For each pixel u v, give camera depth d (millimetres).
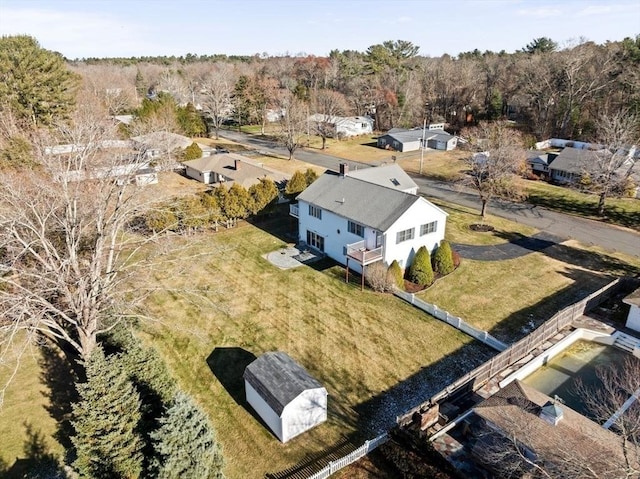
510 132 50062
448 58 119812
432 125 85062
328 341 23672
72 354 23203
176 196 36781
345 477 15797
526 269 31469
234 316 26141
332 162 64062
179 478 13352
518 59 95562
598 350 23641
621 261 32594
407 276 30422
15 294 19719
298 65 125438
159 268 31984
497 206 44688
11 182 21641
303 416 17703
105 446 14680
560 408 16000
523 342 21781
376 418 18609
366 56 122812
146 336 24250
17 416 19078
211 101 89000
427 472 15383
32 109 48750
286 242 36875
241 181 45156
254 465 16453
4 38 51031
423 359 22172
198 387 20484
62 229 21312
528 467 14398
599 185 41781
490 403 17109
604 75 71500
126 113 77188
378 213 29984
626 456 12297
